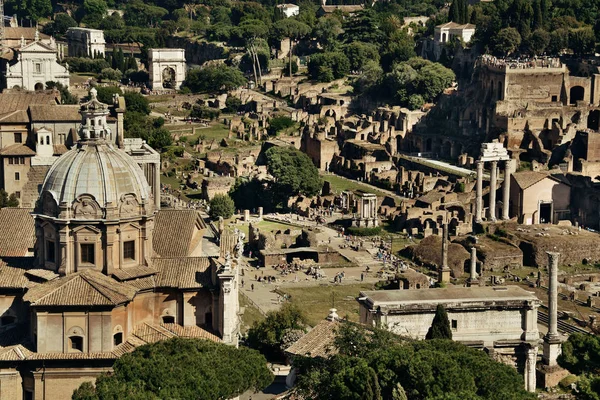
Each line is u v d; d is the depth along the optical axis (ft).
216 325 648.79
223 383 543.80
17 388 611.47
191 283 645.51
